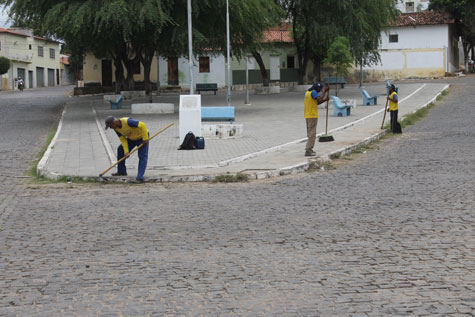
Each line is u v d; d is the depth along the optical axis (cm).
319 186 1092
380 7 3778
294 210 883
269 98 3622
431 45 5322
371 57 4431
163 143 1750
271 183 1151
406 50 5359
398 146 1608
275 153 1500
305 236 725
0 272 618
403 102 2800
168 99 3750
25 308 512
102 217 876
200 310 494
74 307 511
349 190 1034
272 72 5428
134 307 506
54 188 1168
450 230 728
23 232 795
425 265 594
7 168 1446
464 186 1019
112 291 548
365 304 495
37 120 2692
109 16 2452
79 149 1659
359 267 595
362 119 2222
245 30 3025
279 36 5353
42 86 7850
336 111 2394
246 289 541
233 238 726
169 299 522
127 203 985
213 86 4519
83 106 3397
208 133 1814
